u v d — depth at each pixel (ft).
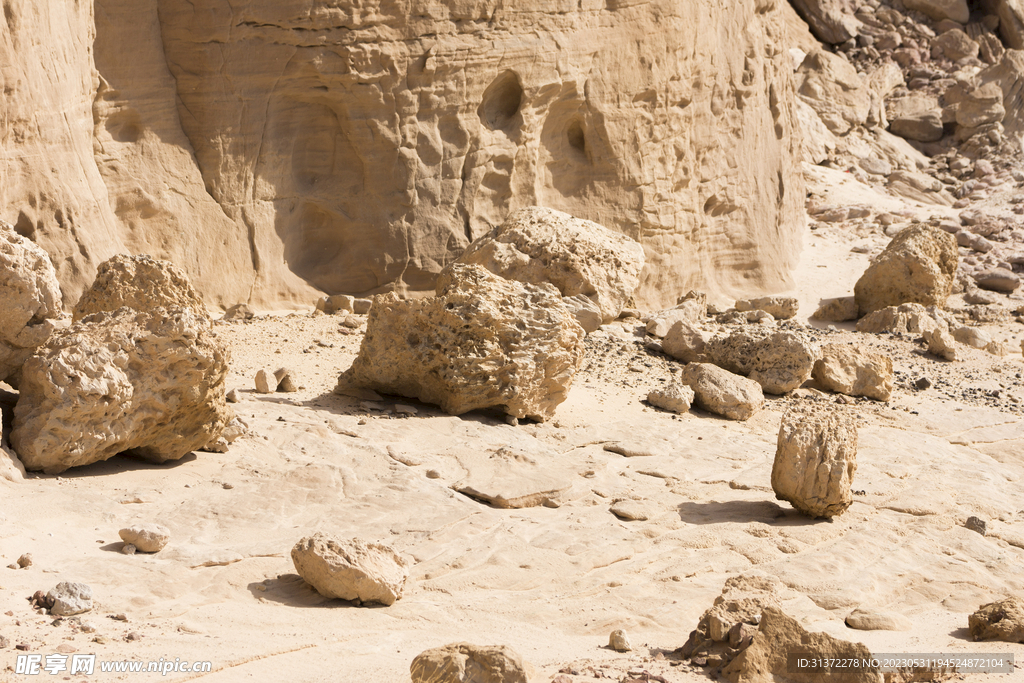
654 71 53.93
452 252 47.62
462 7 47.09
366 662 15.57
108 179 40.47
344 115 45.65
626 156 53.26
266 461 25.86
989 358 50.85
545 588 21.13
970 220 73.87
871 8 98.63
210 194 43.47
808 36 94.79
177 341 23.84
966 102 89.92
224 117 43.32
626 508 25.94
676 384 38.40
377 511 23.45
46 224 35.17
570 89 51.06
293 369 35.53
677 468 30.12
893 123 90.79
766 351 41.91
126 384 23.08
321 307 45.09
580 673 15.34
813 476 26.30
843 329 54.85
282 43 43.86
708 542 24.38
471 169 48.24
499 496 25.14
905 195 82.33
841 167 84.02
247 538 21.07
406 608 19.08
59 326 25.11
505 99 50.08
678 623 19.79
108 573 18.21
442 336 31.53
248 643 16.06
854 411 40.16
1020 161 86.69
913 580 23.88
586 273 42.93
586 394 37.63
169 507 22.07
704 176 58.39
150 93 42.22
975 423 39.91
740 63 61.05
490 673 14.26
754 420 37.68
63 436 22.39
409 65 46.14
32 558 18.13
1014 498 30.83
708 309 56.34
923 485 30.60
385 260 46.62
